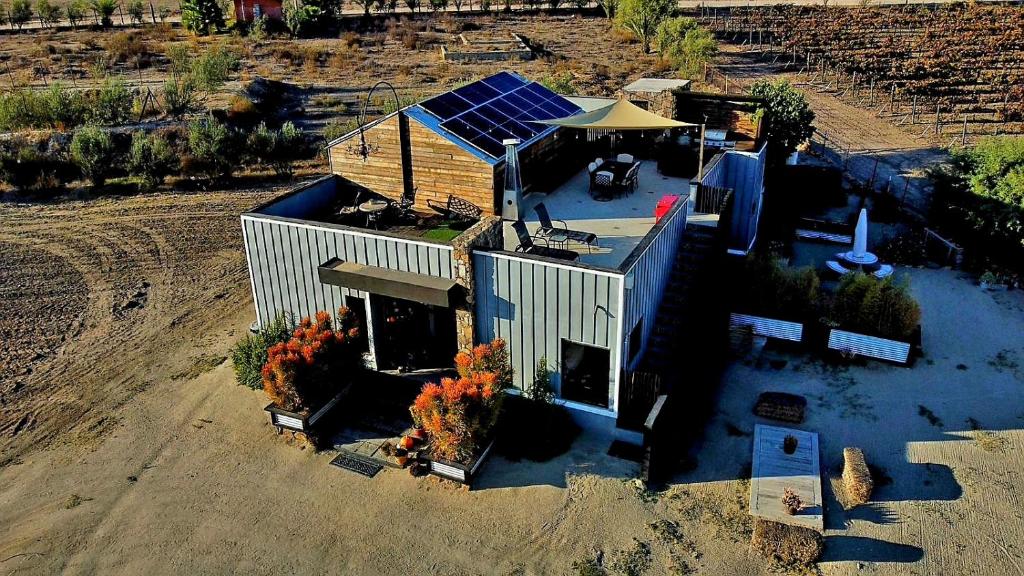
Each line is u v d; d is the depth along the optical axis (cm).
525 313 1434
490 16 6712
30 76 4347
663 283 1627
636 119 1842
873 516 1287
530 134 1914
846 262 2128
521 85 2181
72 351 1895
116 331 1989
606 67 4834
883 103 4184
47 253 2483
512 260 1393
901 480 1368
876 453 1439
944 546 1220
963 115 3881
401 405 1591
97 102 3538
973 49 4791
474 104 1933
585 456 1439
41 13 5888
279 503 1358
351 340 1553
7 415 1641
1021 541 1225
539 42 5619
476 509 1325
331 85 4409
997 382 1648
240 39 5600
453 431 1314
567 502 1331
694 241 1716
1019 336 1831
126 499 1380
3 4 6638
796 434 1471
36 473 1458
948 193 2389
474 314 1487
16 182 3034
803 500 1295
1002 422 1516
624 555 1219
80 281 2283
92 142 3036
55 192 3047
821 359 1766
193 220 2758
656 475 1385
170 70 4566
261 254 1673
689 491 1353
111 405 1669
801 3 7212
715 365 1705
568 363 1488
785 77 4772
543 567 1202
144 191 3058
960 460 1413
